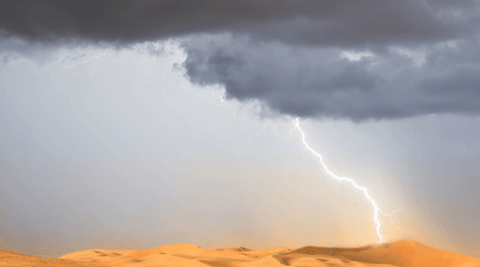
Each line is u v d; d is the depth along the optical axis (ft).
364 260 265.54
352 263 229.66
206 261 228.84
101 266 242.37
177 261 230.27
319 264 218.18
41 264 234.58
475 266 239.30
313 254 267.80
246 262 237.86
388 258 270.46
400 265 260.01
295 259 234.17
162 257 240.53
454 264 253.44
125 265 238.68
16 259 243.19
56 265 238.27
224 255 277.64
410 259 268.62
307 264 219.00
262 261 224.12
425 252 273.33
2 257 245.04
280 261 221.05
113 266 240.94
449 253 266.98
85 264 252.01
